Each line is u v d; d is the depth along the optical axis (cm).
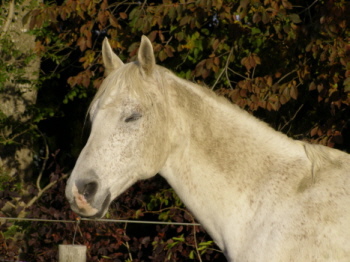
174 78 414
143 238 705
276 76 767
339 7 691
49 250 708
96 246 703
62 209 715
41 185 1130
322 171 385
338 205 367
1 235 751
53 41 1034
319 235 362
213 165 398
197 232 700
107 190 381
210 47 831
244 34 761
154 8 789
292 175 389
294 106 870
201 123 404
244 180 394
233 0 744
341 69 710
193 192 402
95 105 395
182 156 405
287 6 711
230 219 392
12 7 949
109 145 382
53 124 1272
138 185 737
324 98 745
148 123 390
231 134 402
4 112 961
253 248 378
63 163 1231
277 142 403
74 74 1220
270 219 378
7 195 744
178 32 770
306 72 745
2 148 955
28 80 957
